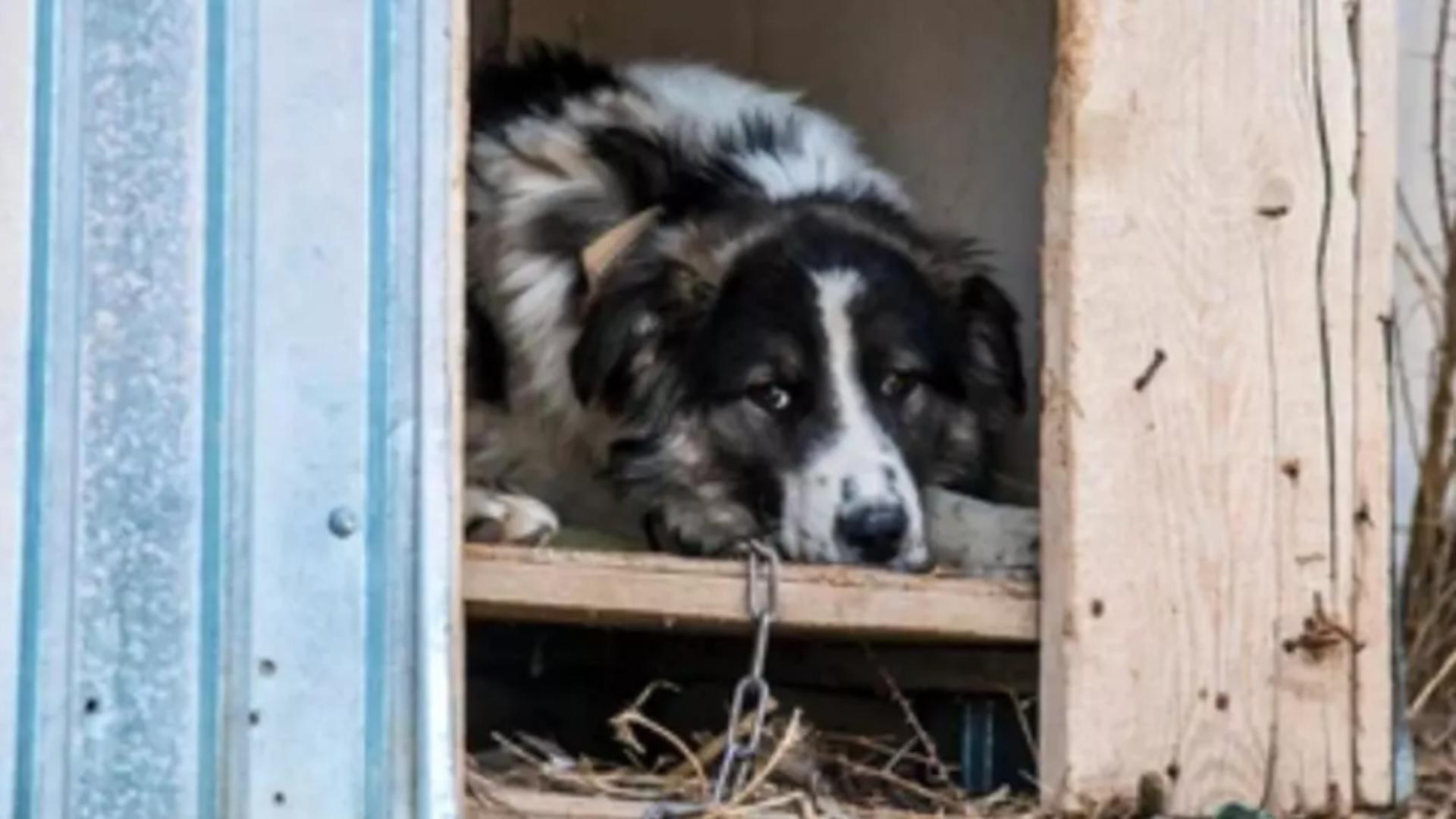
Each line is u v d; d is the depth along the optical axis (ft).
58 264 21.70
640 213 28.60
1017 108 28.91
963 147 29.63
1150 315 24.59
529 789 23.95
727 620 23.95
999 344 28.55
